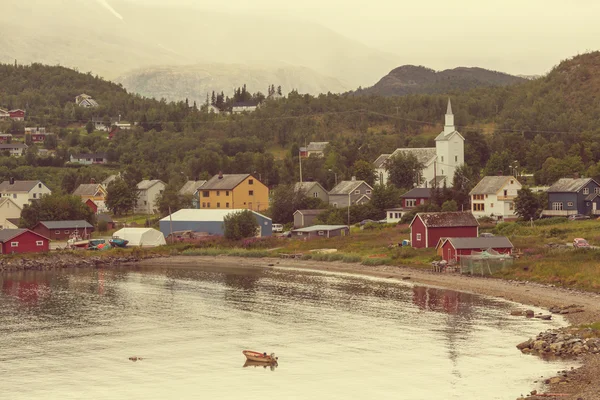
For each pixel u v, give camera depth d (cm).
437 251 18888
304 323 13225
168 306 15288
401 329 12425
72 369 10719
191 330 12975
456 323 12631
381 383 9631
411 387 9406
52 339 12525
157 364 10888
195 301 15775
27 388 9894
